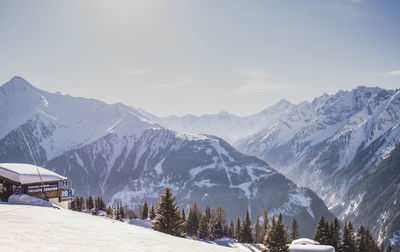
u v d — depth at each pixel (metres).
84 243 13.75
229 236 148.75
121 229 21.59
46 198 41.94
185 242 19.88
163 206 59.94
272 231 66.25
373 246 100.88
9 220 17.67
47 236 14.36
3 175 42.16
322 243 89.38
